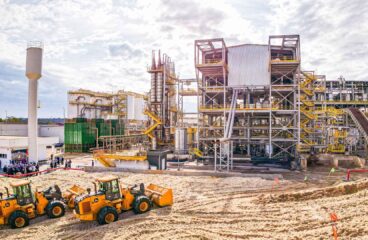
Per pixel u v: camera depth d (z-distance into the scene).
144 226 16.03
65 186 26.83
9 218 16.41
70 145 61.03
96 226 16.61
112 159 38.00
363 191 19.81
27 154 41.66
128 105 86.88
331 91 68.25
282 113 45.56
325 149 48.91
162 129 55.34
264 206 19.45
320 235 13.35
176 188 25.89
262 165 40.56
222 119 51.38
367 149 43.47
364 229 13.23
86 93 77.25
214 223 16.45
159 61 55.91
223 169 37.69
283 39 42.66
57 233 15.73
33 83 40.84
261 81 45.38
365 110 67.94
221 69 46.00
